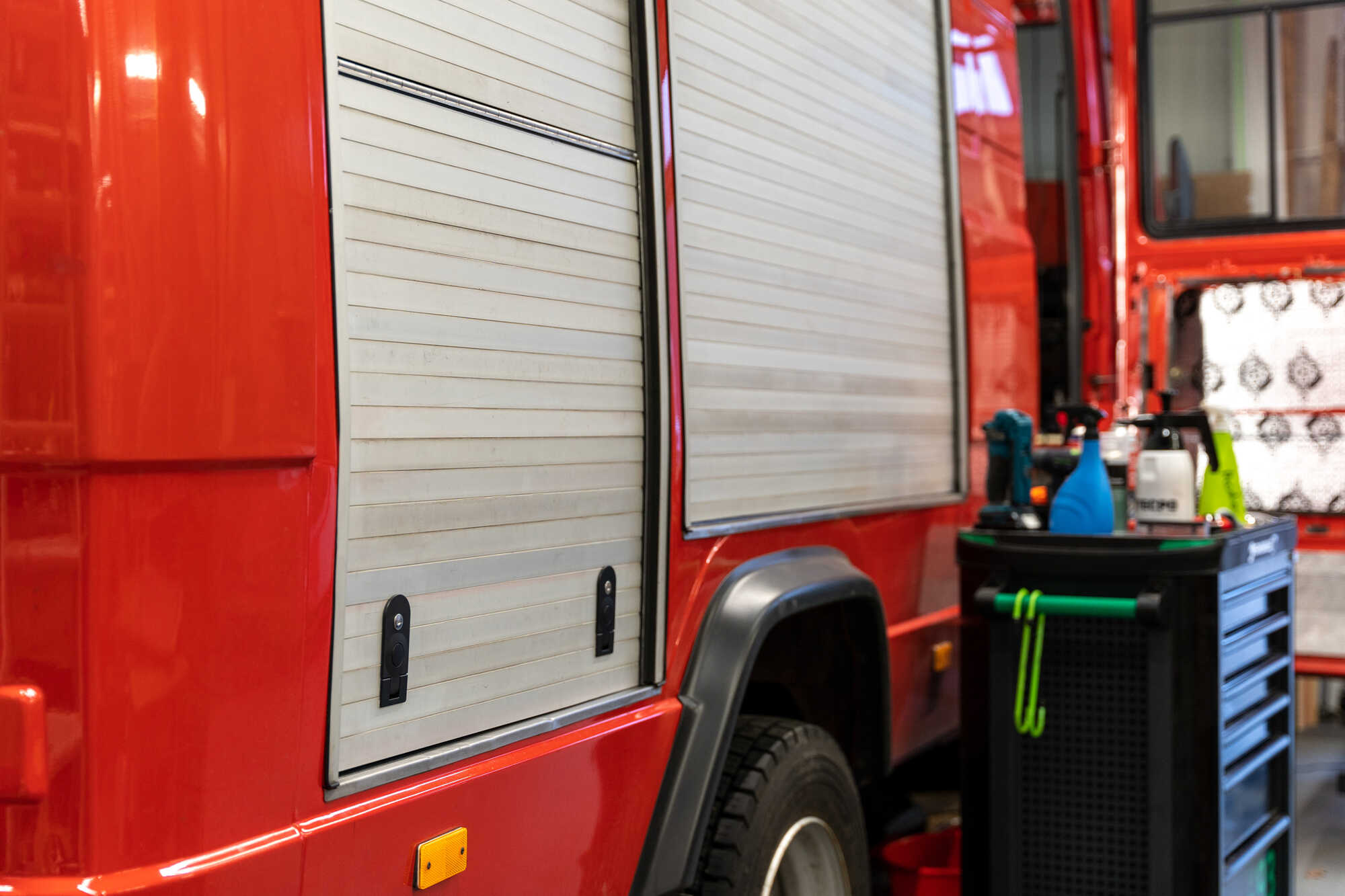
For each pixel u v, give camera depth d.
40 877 1.23
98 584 1.22
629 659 2.06
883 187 3.05
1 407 1.24
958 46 3.50
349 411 1.45
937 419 3.33
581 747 1.89
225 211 1.29
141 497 1.25
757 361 2.46
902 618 3.14
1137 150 5.28
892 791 4.16
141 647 1.25
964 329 3.45
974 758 2.98
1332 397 4.95
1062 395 5.45
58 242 1.22
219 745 1.31
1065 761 2.86
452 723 1.66
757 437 2.45
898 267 3.12
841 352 2.82
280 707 1.38
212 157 1.29
